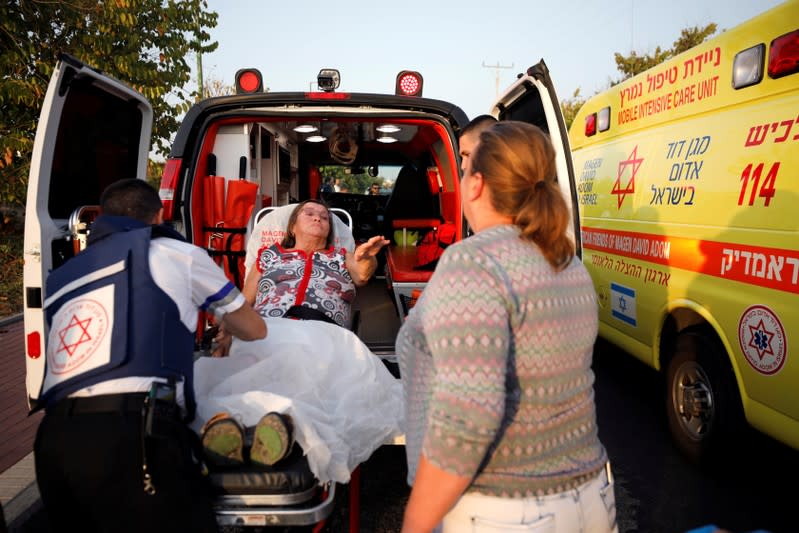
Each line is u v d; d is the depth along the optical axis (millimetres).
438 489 1219
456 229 4164
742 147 3232
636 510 3205
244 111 4094
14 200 9586
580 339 1403
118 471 1812
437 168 5648
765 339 2967
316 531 2217
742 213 3168
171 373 1944
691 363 3641
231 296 2150
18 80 8641
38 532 3031
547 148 1426
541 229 1372
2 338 6535
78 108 3637
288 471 1988
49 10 9570
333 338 2770
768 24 3092
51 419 1855
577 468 1397
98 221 2100
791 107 2930
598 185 5156
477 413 1183
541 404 1346
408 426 1519
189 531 1862
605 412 4504
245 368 2555
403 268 4453
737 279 3184
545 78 3574
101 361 1865
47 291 2047
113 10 9820
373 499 3406
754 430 3613
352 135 5926
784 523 3074
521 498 1345
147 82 10883
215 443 1972
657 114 4227
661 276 3969
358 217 7688
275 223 4215
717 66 3510
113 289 1934
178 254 2055
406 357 1508
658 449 3912
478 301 1242
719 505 3248
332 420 2275
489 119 3049
